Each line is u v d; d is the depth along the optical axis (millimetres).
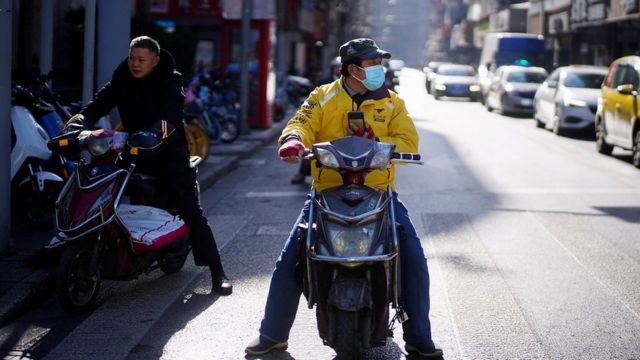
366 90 4871
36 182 7988
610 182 12898
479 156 16297
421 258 4871
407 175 13453
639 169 14672
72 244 5863
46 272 6570
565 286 6797
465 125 24438
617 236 8789
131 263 6215
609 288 6750
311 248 4441
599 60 38562
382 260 4387
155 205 6668
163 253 6734
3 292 6102
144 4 17281
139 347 5348
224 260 7730
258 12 21375
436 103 36969
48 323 5828
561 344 5395
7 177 7070
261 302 6336
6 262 6875
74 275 5918
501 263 7562
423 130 22328
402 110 4953
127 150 5785
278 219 9852
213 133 17391
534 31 50531
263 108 21562
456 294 6535
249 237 8805
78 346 5363
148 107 6148
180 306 6230
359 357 4777
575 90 21031
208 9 21172
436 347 5082
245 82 19719
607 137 16422
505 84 28859
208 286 6777
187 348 5328
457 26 91750
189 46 18688
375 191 4594
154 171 6379
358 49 4742
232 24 21672
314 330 5676
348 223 4418
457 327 5727
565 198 11281
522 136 20922
